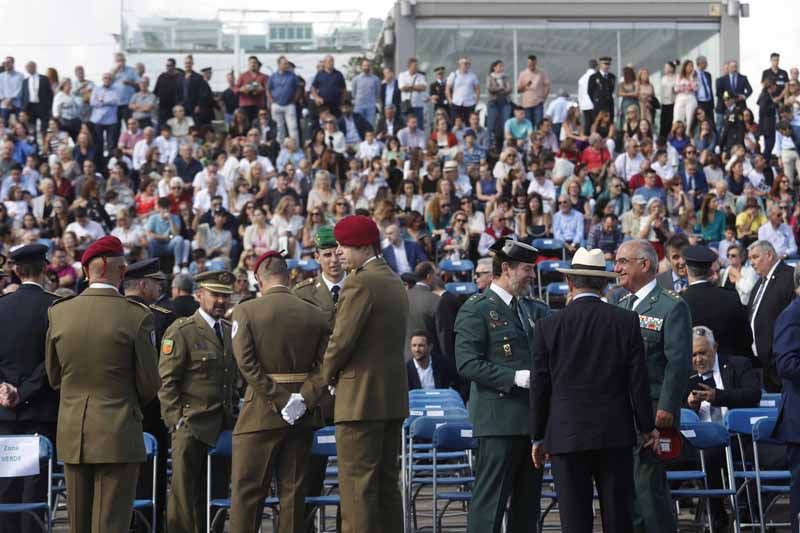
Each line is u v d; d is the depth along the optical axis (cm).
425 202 2970
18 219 2867
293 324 1187
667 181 3031
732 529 1341
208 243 2725
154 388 1146
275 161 3356
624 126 3488
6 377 1248
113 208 2967
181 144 3316
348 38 4803
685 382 1126
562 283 2572
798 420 1145
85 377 1129
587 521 1052
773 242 2784
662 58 4103
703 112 3506
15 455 1203
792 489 1160
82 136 3325
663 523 1126
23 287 1269
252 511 1180
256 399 1179
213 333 1310
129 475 1133
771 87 3616
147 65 4756
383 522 1160
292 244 2616
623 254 1179
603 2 4069
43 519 1261
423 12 4031
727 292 1500
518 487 1192
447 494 1312
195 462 1283
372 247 1170
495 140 3497
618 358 1047
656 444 1101
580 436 1035
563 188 2941
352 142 3522
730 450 1288
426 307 1905
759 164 3253
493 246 1212
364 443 1145
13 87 3594
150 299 1429
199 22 4784
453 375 1784
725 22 4081
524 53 4059
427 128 3612
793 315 1151
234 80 4041
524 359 1189
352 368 1152
